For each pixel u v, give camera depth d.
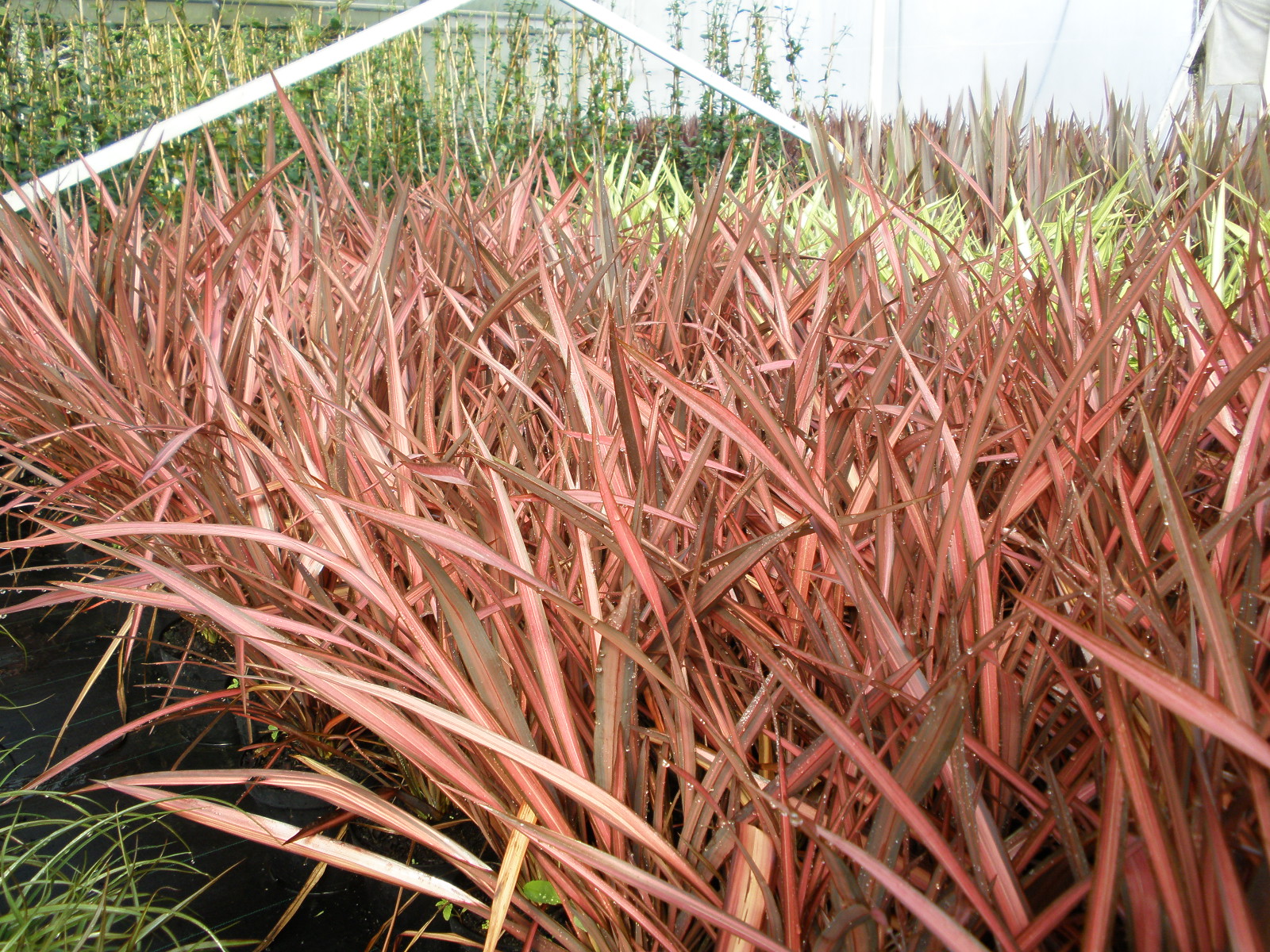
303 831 0.90
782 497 1.01
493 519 0.98
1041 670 0.82
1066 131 3.81
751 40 6.62
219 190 2.22
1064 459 0.95
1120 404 0.92
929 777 0.58
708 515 0.82
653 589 0.71
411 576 1.04
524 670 0.85
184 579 0.86
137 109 4.48
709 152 5.43
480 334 1.17
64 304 1.78
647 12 7.26
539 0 6.05
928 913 0.51
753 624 0.87
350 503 0.79
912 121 4.26
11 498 2.28
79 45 4.62
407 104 4.94
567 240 1.71
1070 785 0.71
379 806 0.86
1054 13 6.87
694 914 0.63
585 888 0.79
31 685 1.65
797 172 3.64
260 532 0.86
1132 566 0.84
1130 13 6.54
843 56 7.64
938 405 0.96
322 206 2.30
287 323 1.57
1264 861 0.50
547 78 5.59
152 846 1.21
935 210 3.01
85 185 3.72
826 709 0.61
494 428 1.27
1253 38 5.22
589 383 1.01
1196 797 0.63
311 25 5.33
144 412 1.41
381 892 1.08
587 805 0.70
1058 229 2.35
